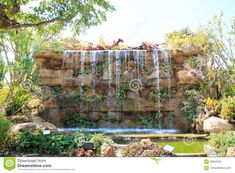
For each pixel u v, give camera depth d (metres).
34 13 10.61
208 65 19.39
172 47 18.92
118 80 18.55
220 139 9.71
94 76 18.69
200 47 18.81
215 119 14.45
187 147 11.27
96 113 17.88
